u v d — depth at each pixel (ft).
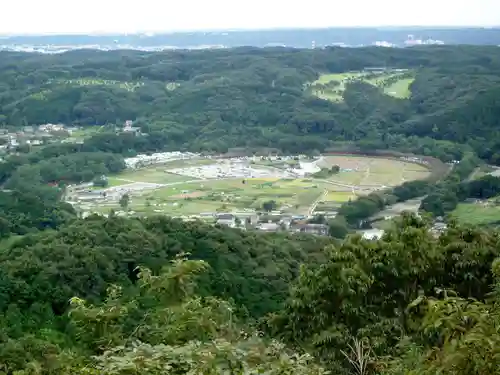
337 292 80.74
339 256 82.74
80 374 45.50
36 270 136.36
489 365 39.34
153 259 150.20
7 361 84.17
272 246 172.14
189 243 159.43
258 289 145.48
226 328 62.13
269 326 85.76
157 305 85.81
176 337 57.26
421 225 87.40
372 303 81.82
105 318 60.85
